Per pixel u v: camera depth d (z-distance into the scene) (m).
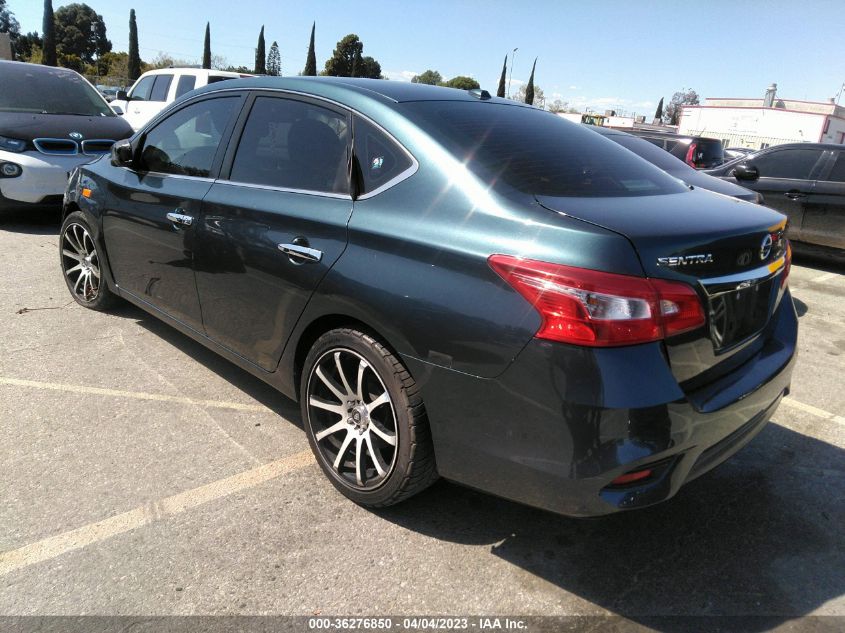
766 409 2.50
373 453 2.50
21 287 5.15
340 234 2.47
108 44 93.88
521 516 2.65
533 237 2.00
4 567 2.22
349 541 2.45
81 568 2.24
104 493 2.64
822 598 2.27
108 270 4.21
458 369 2.11
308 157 2.77
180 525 2.48
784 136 47.19
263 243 2.77
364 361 2.43
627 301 1.86
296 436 3.17
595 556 2.44
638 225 2.00
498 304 2.00
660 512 2.73
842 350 4.88
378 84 2.88
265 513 2.58
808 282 7.05
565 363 1.89
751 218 2.37
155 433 3.12
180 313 3.51
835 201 7.44
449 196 2.24
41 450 2.92
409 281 2.21
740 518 2.71
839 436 3.48
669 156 7.24
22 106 7.43
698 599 2.24
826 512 2.78
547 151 2.54
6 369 3.70
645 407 1.88
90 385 3.57
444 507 2.69
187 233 3.24
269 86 3.09
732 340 2.24
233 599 2.13
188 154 3.42
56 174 7.02
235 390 3.61
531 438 2.00
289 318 2.71
